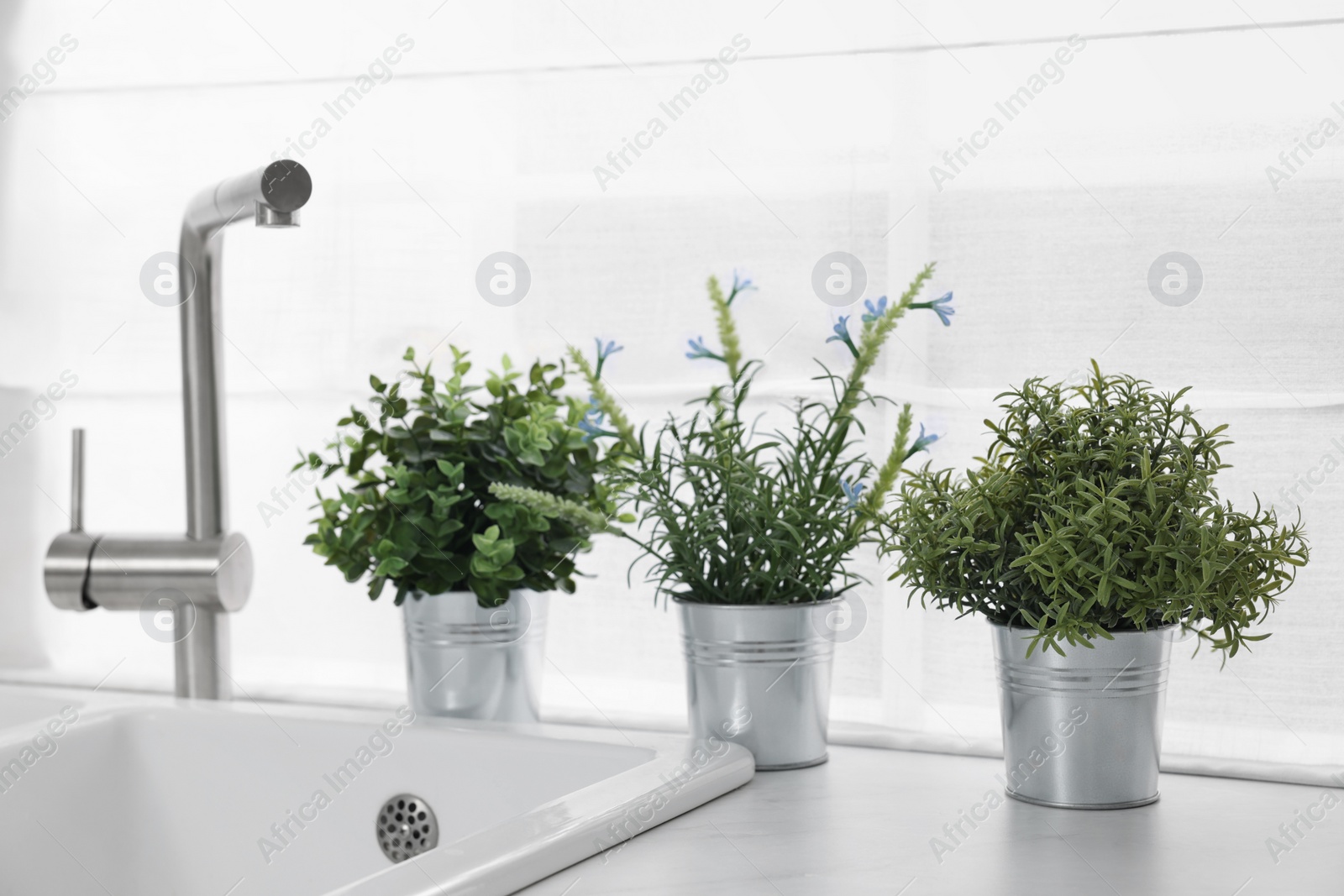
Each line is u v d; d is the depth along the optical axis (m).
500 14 1.28
